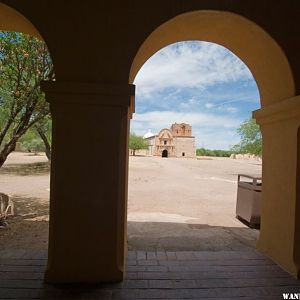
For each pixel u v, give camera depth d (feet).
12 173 65.26
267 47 13.56
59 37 12.14
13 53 24.76
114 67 12.31
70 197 12.15
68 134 12.10
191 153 215.10
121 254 12.42
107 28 12.30
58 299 10.80
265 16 12.63
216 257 14.89
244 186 24.82
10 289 11.41
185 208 31.96
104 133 12.22
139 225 22.82
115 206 12.26
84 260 12.18
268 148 15.61
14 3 11.97
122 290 11.52
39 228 23.06
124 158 12.38
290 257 13.23
